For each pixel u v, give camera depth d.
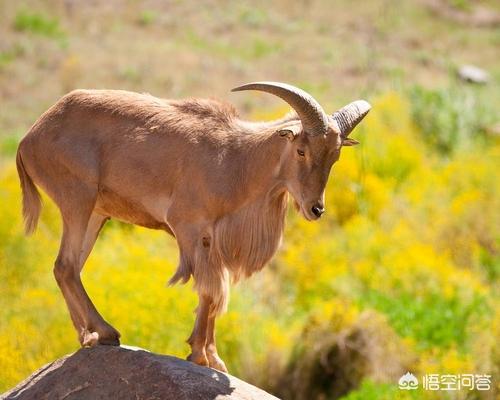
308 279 51.91
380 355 43.19
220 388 22.59
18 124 77.69
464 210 58.78
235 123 25.31
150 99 25.61
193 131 24.89
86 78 84.88
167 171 24.72
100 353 23.98
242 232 24.72
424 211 60.44
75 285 24.80
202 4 109.50
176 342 39.50
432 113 75.19
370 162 64.94
